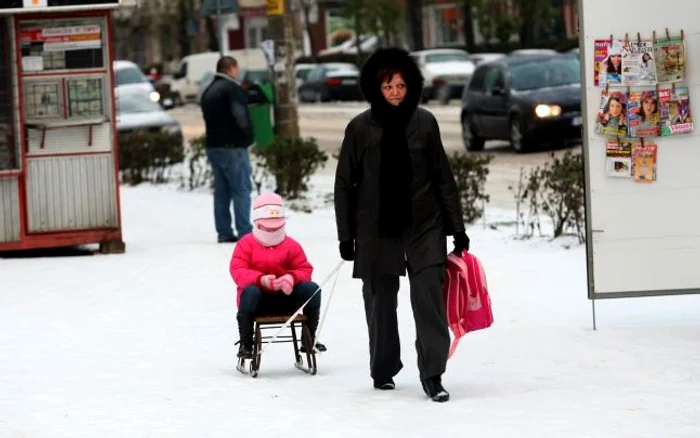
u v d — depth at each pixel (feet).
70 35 133.90
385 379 74.79
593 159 90.43
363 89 72.13
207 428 66.03
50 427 67.21
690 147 90.22
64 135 134.51
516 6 537.24
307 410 69.77
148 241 145.79
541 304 100.73
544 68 245.86
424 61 459.32
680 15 89.71
